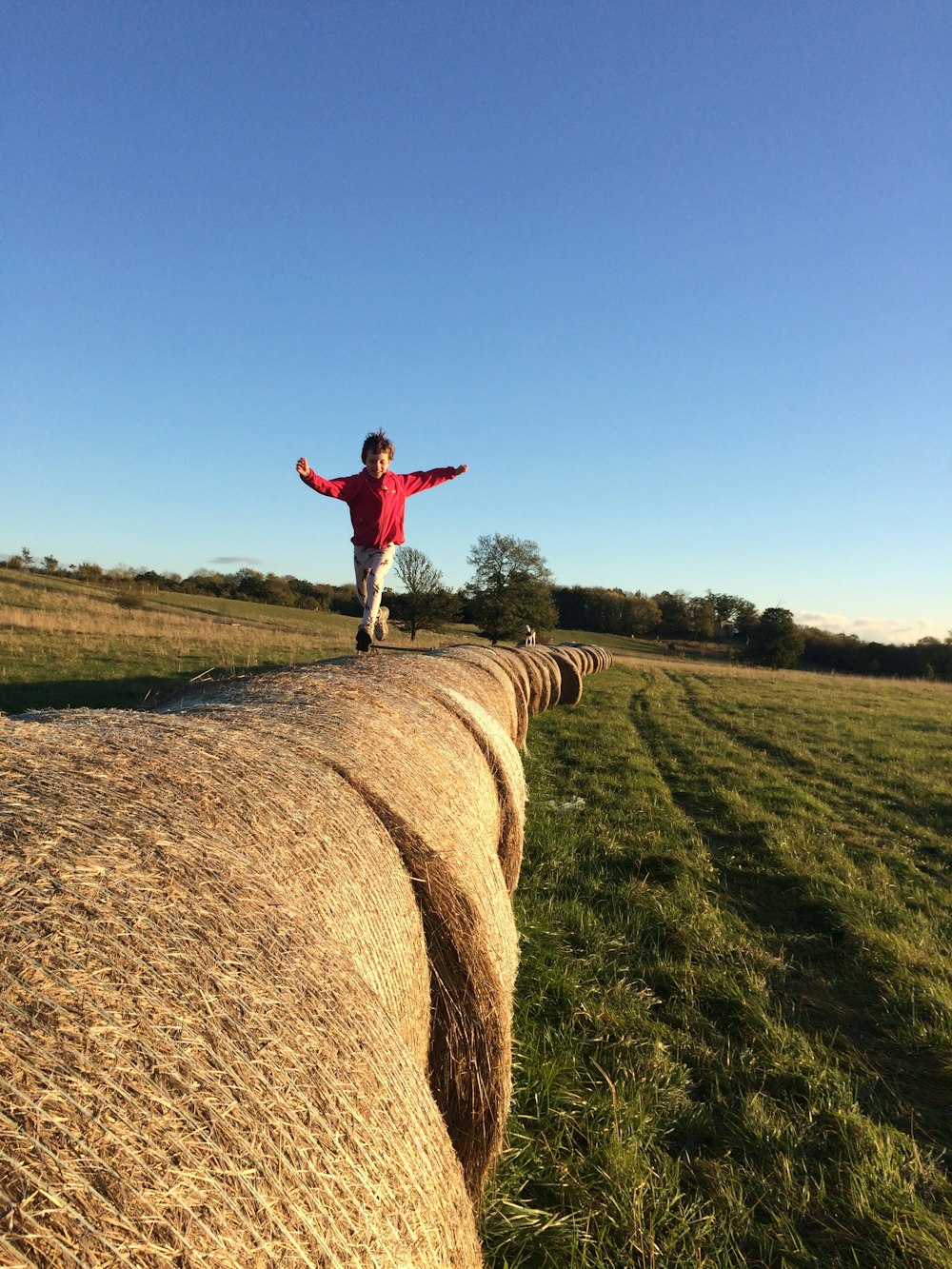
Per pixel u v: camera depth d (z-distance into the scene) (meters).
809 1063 3.87
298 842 1.94
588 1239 2.59
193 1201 1.04
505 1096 2.46
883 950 5.33
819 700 25.94
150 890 1.40
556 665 17.03
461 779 3.40
